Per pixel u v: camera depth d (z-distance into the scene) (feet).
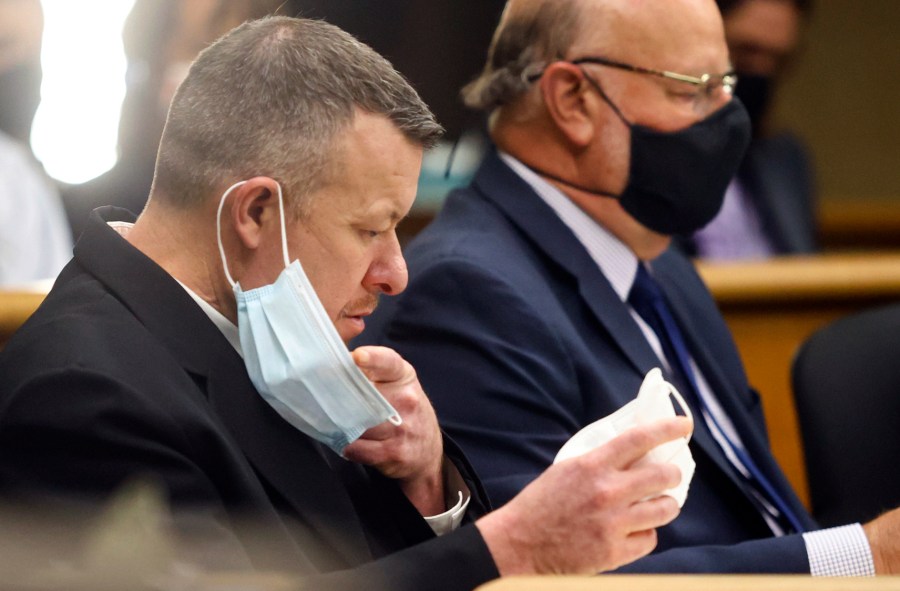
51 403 19.80
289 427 22.59
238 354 22.38
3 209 48.21
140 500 11.53
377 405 21.94
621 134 31.99
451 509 24.75
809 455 36.29
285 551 20.53
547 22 32.58
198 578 12.40
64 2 65.26
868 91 100.78
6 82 51.96
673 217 32.24
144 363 20.97
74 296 21.85
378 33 71.15
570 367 29.32
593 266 31.60
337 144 22.03
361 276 22.75
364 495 24.29
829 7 100.32
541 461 27.89
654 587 15.37
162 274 22.07
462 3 73.36
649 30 31.76
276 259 22.22
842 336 36.76
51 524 18.81
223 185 22.06
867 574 27.02
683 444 22.22
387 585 19.72
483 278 29.43
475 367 28.63
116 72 65.82
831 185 100.58
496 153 33.58
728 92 32.45
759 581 15.71
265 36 22.53
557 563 20.65
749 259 55.77
